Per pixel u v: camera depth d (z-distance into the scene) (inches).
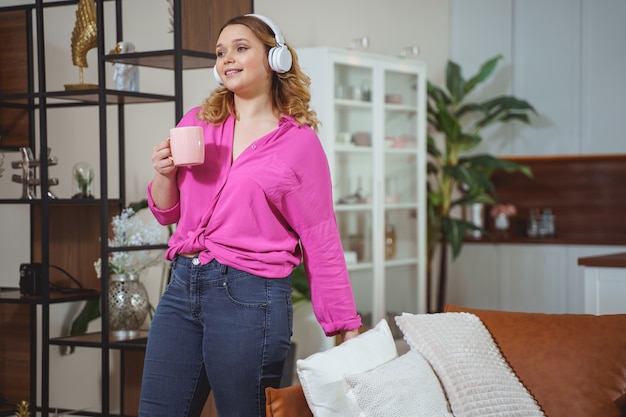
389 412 84.8
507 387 97.6
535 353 102.7
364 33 243.9
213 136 84.5
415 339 99.1
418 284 244.8
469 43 277.7
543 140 268.5
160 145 83.7
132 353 152.1
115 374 167.0
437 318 103.4
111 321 140.7
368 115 221.5
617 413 98.9
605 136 259.8
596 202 274.5
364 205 220.8
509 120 273.0
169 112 189.3
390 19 254.5
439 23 276.1
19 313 152.6
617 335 102.7
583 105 262.4
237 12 142.6
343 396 85.3
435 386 93.0
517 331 104.8
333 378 85.0
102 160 135.1
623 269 159.6
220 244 81.0
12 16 152.3
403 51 234.7
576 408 99.0
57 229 153.9
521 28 270.5
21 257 165.0
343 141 212.1
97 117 179.6
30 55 150.7
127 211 145.6
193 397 83.0
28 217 164.1
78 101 160.7
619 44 257.0
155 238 143.9
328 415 84.2
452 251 252.4
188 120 87.4
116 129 183.3
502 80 272.8
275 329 81.1
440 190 264.5
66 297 142.6
